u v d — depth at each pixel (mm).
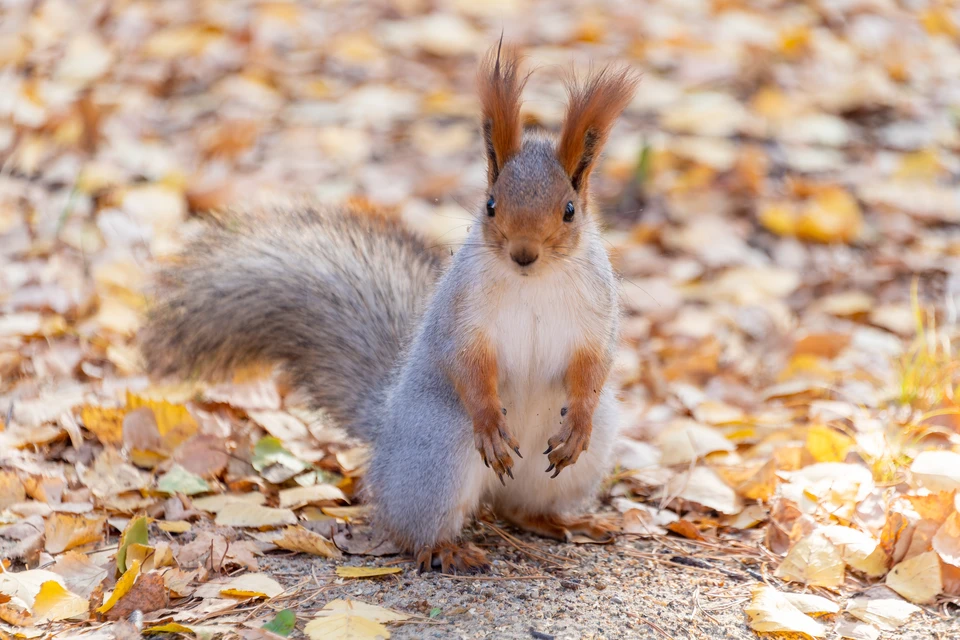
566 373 7723
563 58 17375
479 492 7883
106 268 12039
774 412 10836
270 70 16828
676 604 7129
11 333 10828
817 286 13297
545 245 7090
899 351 11836
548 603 7066
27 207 13273
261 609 6816
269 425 9781
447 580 7395
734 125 15977
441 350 7668
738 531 8469
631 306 12984
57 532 7613
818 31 18438
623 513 8773
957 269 13367
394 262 9641
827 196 14438
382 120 16000
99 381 10422
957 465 8102
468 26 18453
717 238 14109
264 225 9938
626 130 15930
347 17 18531
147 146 14750
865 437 9320
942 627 6875
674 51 17703
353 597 7055
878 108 16562
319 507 8539
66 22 17391
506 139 7480
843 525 8109
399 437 7863
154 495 8406
